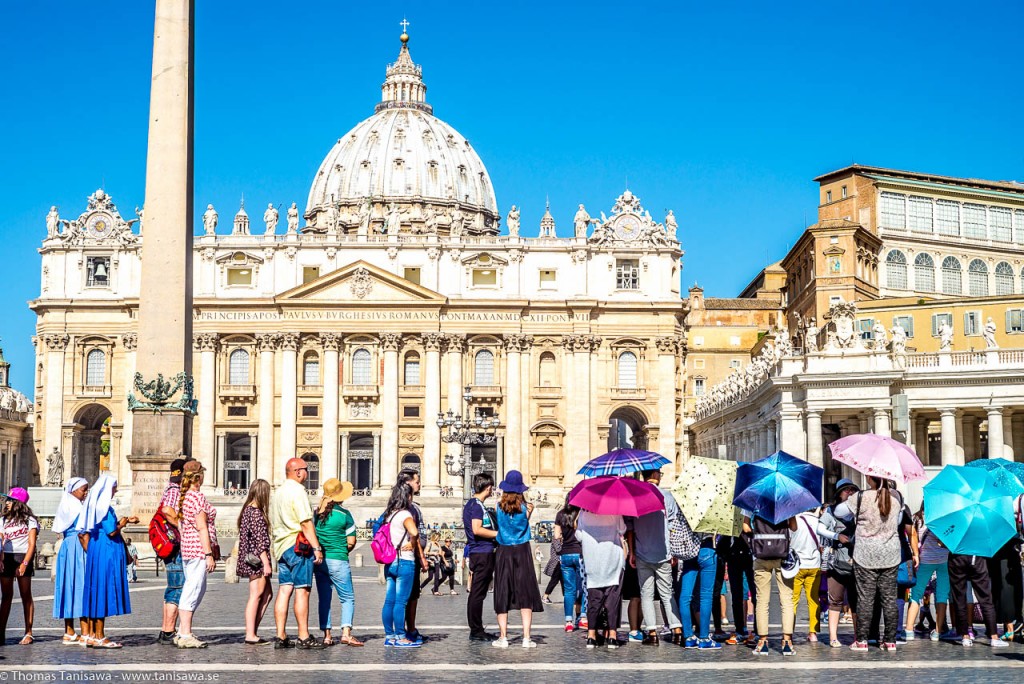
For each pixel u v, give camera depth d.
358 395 108.19
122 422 108.12
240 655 18.11
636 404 109.62
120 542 18.91
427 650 19.06
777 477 18.80
